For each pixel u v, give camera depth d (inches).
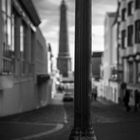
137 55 1074.7
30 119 523.8
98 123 468.1
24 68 903.7
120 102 1350.9
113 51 1827.0
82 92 125.9
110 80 1857.8
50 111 832.3
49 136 339.9
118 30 1518.2
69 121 498.3
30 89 981.8
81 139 123.6
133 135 348.5
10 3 616.1
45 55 1775.3
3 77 509.0
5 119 506.9
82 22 126.6
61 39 5659.5
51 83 2137.1
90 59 127.6
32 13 959.6
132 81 1195.9
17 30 778.8
